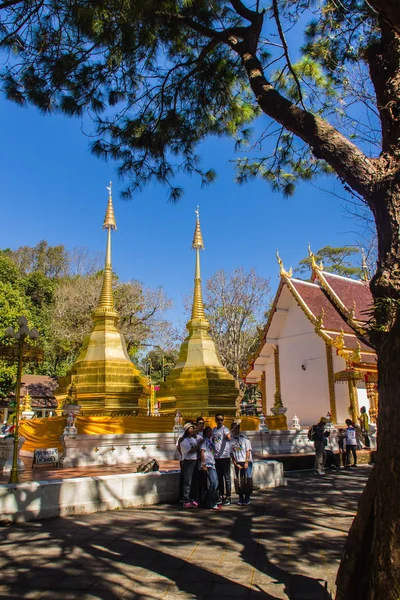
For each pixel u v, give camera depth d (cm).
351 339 2488
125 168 905
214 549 694
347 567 387
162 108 886
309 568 614
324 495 1137
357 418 2292
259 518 890
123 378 1966
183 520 872
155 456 1739
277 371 2766
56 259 5662
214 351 2298
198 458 1026
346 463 1806
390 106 446
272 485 1266
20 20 763
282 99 555
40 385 4119
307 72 865
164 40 794
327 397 2492
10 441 1407
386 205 423
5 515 828
